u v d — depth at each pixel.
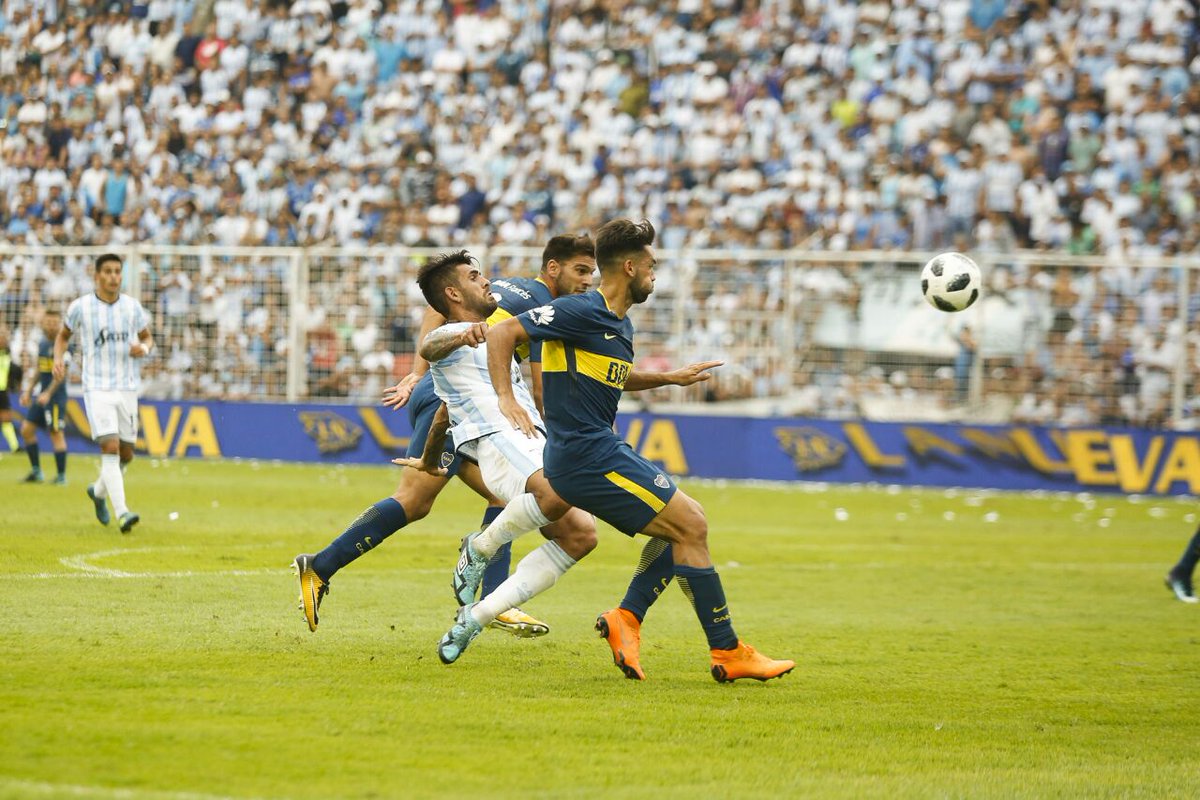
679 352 73.19
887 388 71.31
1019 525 54.53
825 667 25.22
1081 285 69.69
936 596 35.28
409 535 45.06
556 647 26.28
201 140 96.12
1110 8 89.12
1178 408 68.19
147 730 18.17
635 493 22.36
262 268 76.69
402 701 20.69
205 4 101.69
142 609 28.20
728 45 95.25
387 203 88.56
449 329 22.45
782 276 71.94
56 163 97.50
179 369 77.88
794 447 70.25
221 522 46.38
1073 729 20.88
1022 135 84.88
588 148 91.00
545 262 27.66
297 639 25.61
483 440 23.97
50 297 77.56
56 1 103.38
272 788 15.88
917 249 80.38
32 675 21.31
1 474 63.59
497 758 17.70
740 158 88.38
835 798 16.50
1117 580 39.34
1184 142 83.19
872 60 91.12
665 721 20.23
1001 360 70.19
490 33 99.31
